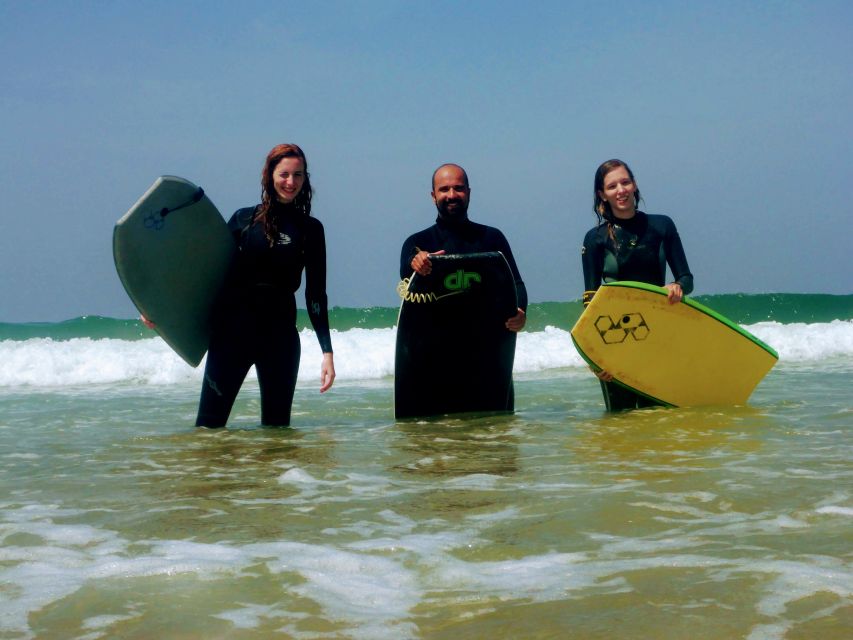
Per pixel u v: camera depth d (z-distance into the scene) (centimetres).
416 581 211
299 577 216
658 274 545
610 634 176
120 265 482
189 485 332
